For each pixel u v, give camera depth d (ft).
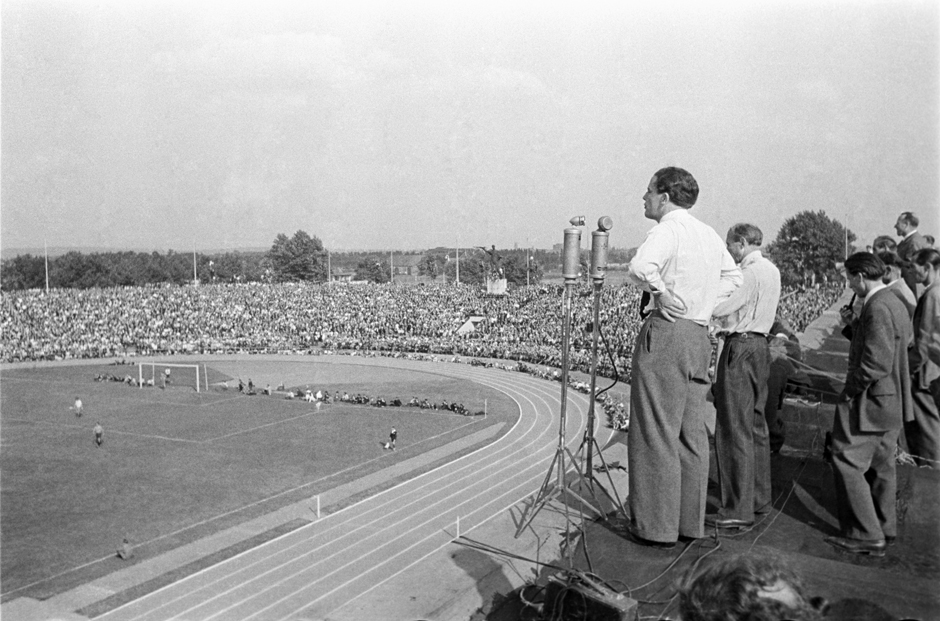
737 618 10.00
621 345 202.80
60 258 361.30
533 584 22.22
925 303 25.26
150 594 82.84
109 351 308.40
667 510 21.57
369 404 208.33
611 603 16.94
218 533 103.91
